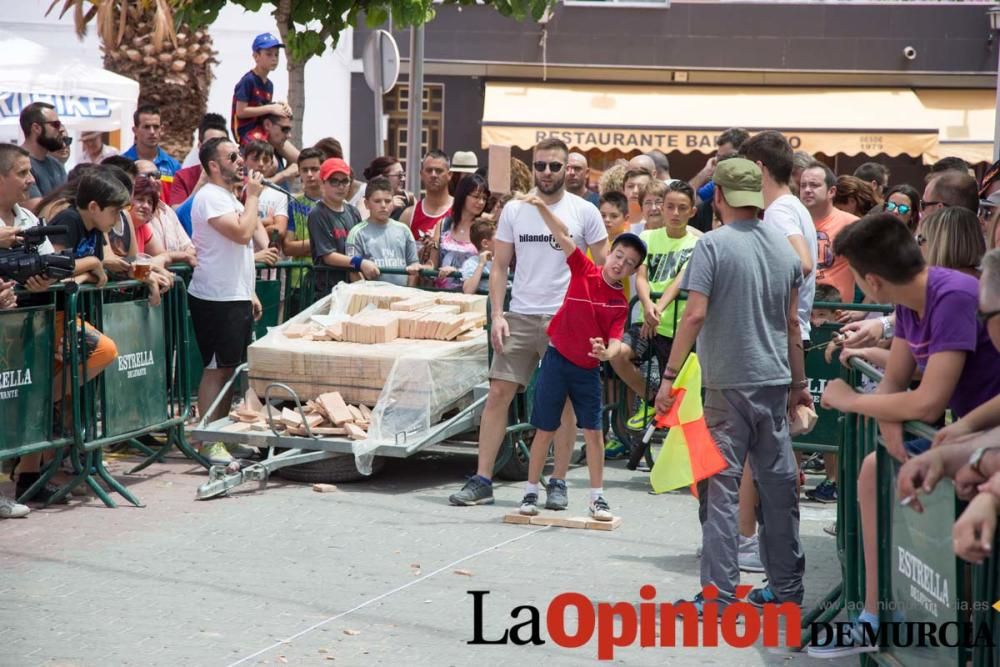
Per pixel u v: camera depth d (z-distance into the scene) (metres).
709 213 10.64
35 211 7.72
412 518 7.16
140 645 5.02
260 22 19.53
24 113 8.80
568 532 6.93
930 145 19.95
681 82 21.97
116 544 6.47
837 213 8.20
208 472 8.17
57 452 7.21
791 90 21.78
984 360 4.10
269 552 6.38
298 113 11.79
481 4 21.56
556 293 7.42
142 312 7.77
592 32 21.75
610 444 9.02
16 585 5.76
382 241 9.41
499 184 8.43
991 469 3.53
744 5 21.77
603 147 20.02
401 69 21.44
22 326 6.90
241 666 4.82
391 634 5.23
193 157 12.30
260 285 9.69
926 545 3.92
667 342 8.48
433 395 7.93
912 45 21.81
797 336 5.60
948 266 4.91
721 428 5.40
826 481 7.93
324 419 8.00
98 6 12.70
